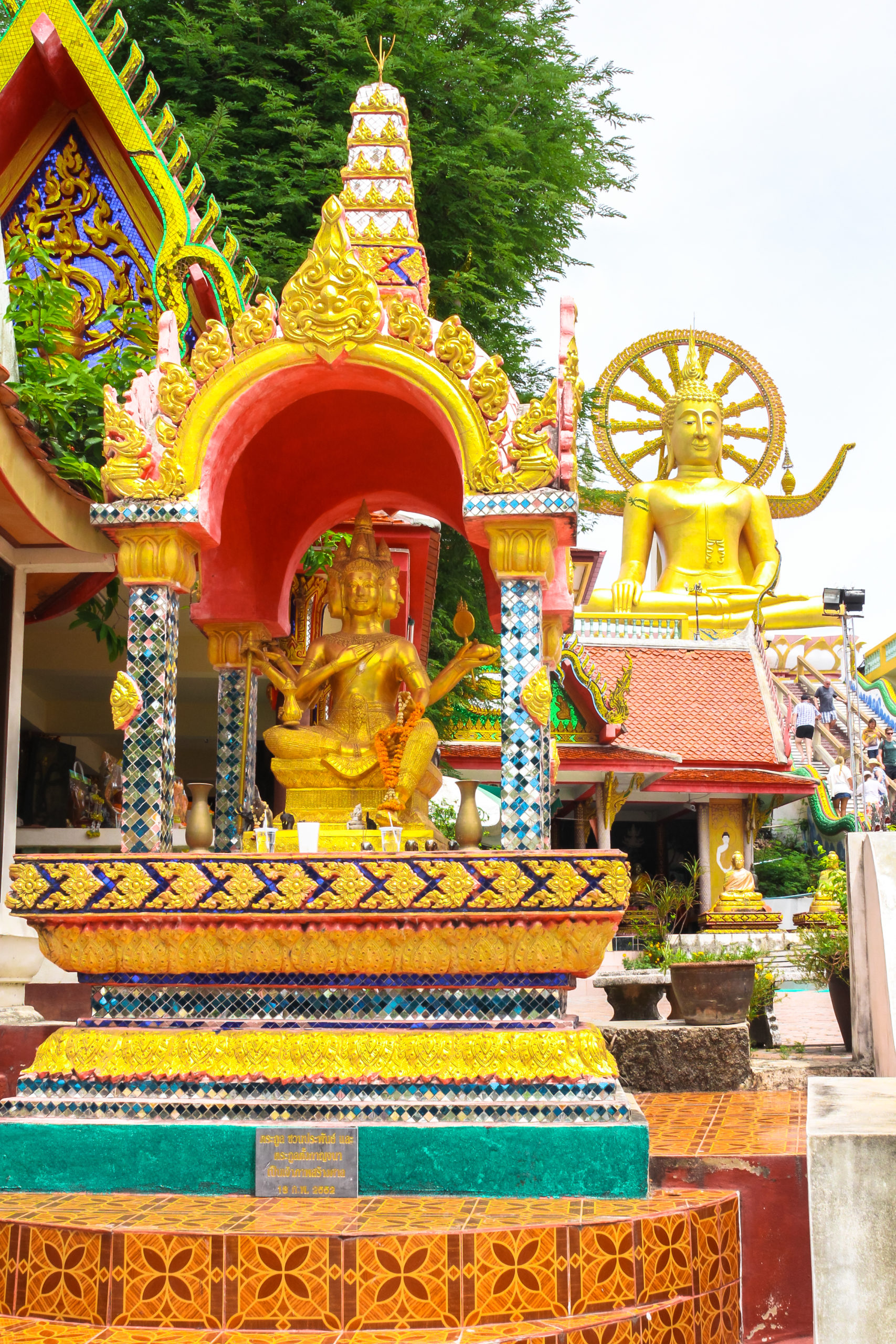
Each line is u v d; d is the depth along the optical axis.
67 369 8.88
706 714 30.95
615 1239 5.14
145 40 15.12
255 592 8.19
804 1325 5.83
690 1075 8.89
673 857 33.66
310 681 7.34
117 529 6.71
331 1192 5.69
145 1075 5.96
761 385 39.28
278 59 15.05
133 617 6.70
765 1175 5.97
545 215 16.39
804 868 35.03
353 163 7.51
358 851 6.46
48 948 6.24
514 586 6.63
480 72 15.00
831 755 40.44
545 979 6.07
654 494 37.97
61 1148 5.88
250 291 10.59
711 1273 5.53
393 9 14.56
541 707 6.46
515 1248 5.04
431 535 11.58
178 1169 5.80
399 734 7.03
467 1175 5.71
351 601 7.54
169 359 7.03
